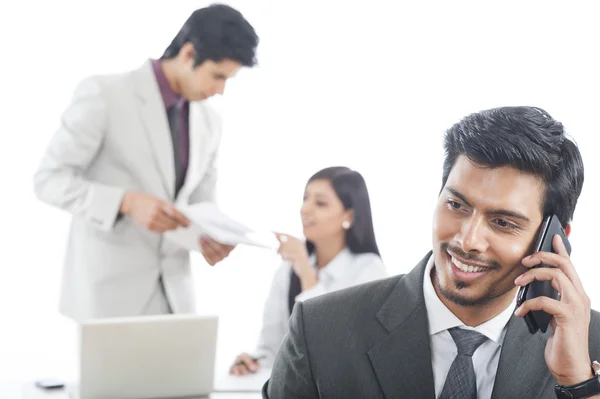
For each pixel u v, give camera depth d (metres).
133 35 3.64
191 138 2.50
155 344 1.70
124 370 1.69
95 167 2.44
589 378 1.16
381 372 1.22
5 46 3.50
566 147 1.13
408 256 4.09
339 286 2.47
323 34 3.96
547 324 1.18
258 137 3.93
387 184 4.06
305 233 2.53
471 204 1.12
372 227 2.53
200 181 2.61
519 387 1.20
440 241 1.16
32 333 3.55
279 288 2.49
